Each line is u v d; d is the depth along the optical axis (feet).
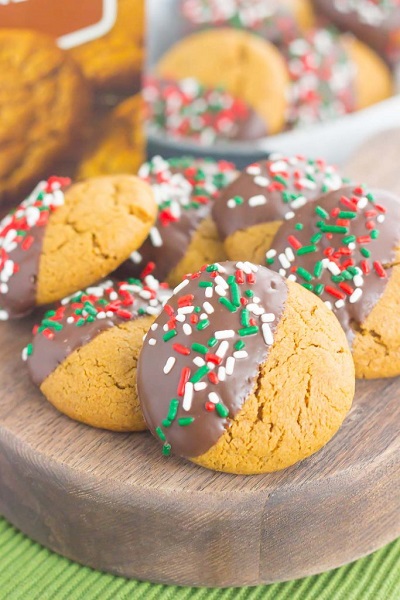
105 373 1.07
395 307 1.08
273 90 1.72
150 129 1.76
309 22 1.90
